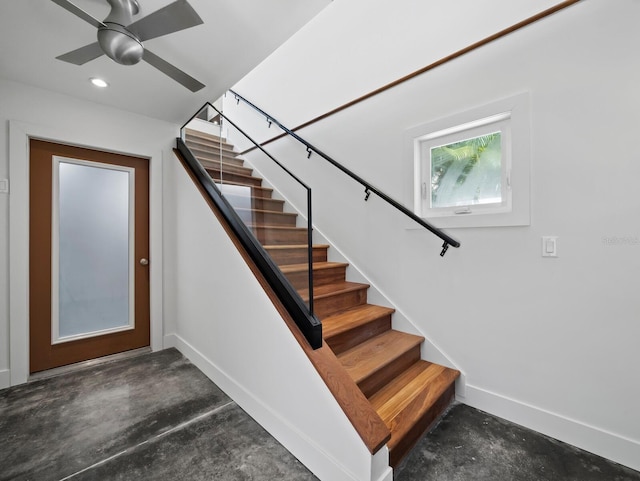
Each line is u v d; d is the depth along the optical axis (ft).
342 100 9.30
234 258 6.85
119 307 9.43
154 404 6.64
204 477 4.66
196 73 7.27
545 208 5.45
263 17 5.57
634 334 4.70
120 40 4.98
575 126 5.14
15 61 6.68
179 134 10.44
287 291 5.59
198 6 5.29
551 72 5.36
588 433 5.08
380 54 8.26
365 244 8.63
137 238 9.75
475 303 6.39
